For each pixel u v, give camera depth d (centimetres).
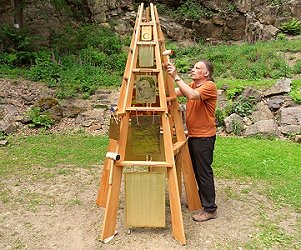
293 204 450
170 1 1730
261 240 366
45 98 888
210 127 386
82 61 1209
